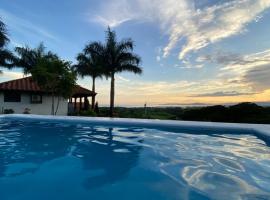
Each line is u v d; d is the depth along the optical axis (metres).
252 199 2.42
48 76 16.08
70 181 3.09
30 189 2.80
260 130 5.86
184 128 7.04
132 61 22.20
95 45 22.33
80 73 23.45
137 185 2.93
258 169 3.46
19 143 5.44
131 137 6.15
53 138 6.01
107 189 2.82
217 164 3.76
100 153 4.61
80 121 8.14
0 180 3.10
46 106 22.00
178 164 3.82
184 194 2.61
